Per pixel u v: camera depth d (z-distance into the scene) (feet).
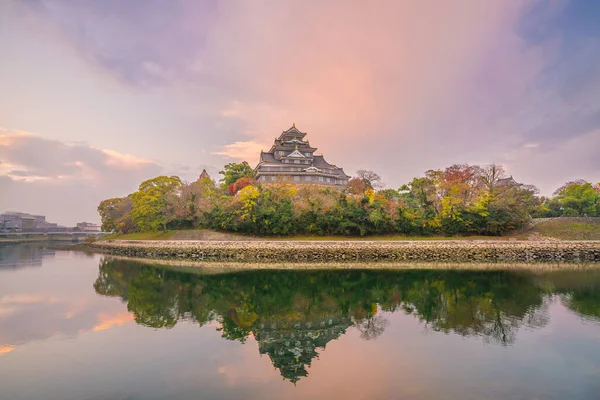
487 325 75.41
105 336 68.90
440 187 245.65
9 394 45.98
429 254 196.65
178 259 203.62
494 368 53.26
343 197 229.45
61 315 83.35
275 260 194.59
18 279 133.69
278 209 221.46
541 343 63.77
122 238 286.25
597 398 44.34
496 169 263.49
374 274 146.92
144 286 122.31
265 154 372.99
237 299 103.50
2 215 552.00
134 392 46.50
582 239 216.74
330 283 128.16
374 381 49.49
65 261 195.93
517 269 158.92
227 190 318.86
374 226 218.38
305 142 378.94
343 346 63.77
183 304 96.84
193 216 248.32
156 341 66.28
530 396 44.96
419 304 95.55
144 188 260.42
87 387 47.88
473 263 181.98
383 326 75.97
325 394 45.91
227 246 203.41
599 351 59.82
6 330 71.77
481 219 223.10
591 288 113.91
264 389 47.32
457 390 46.60
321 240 210.59
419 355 58.85
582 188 285.23
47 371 52.85
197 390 47.09
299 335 70.33
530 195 248.52
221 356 59.00
